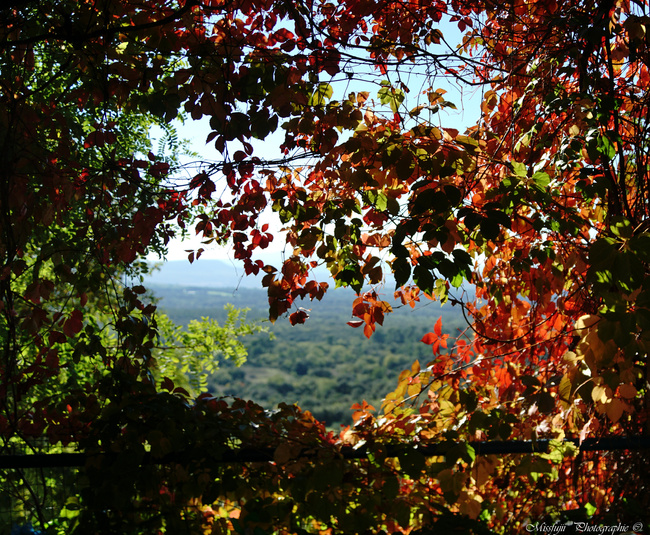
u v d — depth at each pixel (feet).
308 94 6.53
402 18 7.38
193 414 5.91
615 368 6.06
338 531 6.04
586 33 6.24
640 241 4.94
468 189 6.82
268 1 6.59
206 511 6.22
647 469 6.69
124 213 7.03
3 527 6.02
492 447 6.11
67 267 6.63
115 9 6.16
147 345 6.86
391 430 6.37
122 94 6.56
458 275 5.23
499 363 8.20
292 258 7.16
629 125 7.34
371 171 6.41
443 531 5.62
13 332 6.33
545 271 7.75
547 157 7.19
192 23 6.15
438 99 7.00
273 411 6.57
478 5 7.50
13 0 5.48
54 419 6.20
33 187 6.82
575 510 6.60
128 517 5.71
